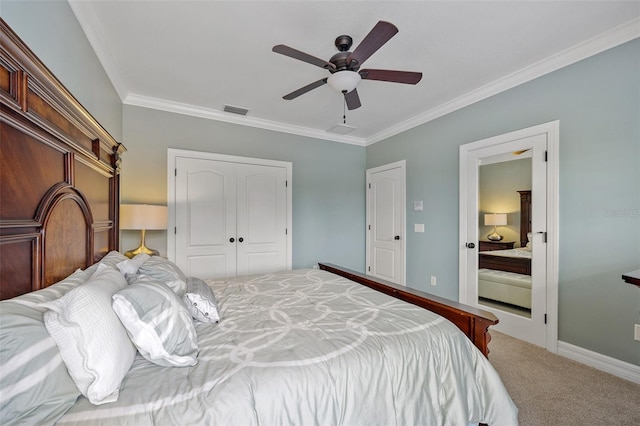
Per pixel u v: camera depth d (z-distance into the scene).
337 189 4.49
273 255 3.93
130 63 2.41
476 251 3.05
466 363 1.35
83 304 0.88
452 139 3.29
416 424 1.13
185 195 3.36
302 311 1.59
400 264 4.02
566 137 2.32
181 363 1.03
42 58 1.28
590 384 1.91
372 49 1.64
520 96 2.63
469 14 1.85
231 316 1.52
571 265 2.29
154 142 3.18
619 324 2.04
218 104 3.29
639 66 1.95
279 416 0.91
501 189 2.81
